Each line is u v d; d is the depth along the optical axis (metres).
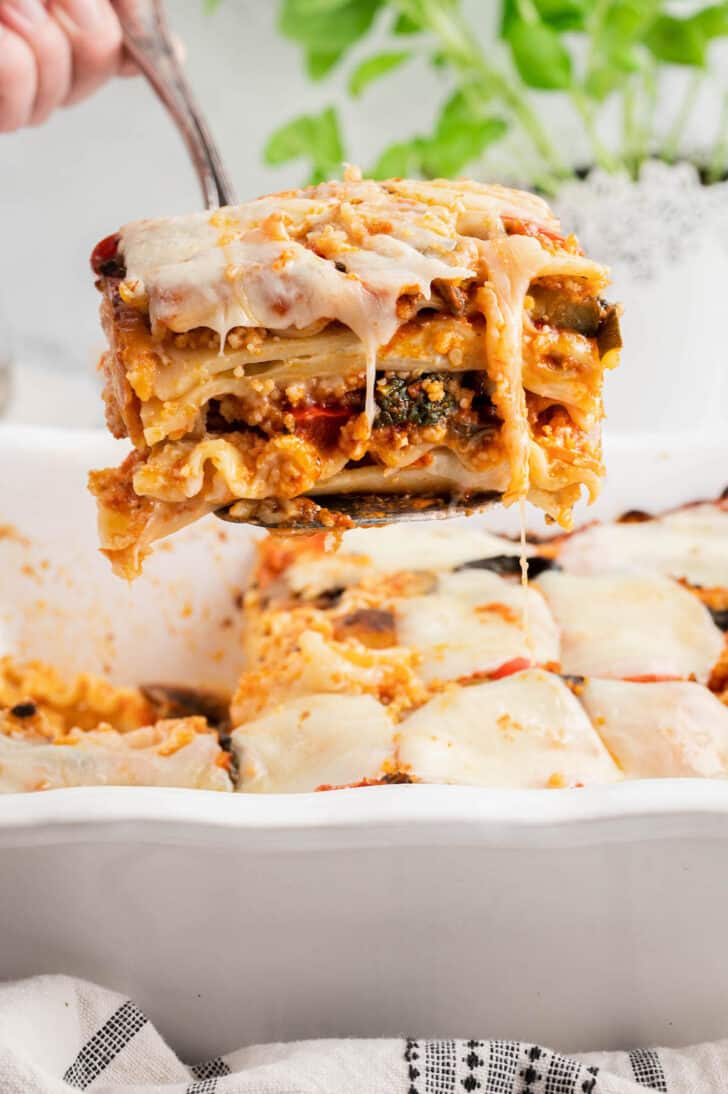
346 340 0.37
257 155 0.79
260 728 0.44
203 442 0.37
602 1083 0.38
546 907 0.39
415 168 0.66
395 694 0.45
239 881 0.38
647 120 0.66
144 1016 0.39
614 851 0.38
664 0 0.67
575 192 0.61
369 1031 0.41
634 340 0.60
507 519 0.53
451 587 0.49
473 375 0.38
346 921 0.39
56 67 0.51
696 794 0.38
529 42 0.61
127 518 0.39
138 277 0.36
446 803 0.38
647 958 0.40
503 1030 0.41
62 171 0.79
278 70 0.77
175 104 0.48
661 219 0.59
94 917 0.39
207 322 0.36
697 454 0.53
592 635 0.47
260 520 0.38
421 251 0.37
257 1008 0.41
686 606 0.48
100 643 0.54
